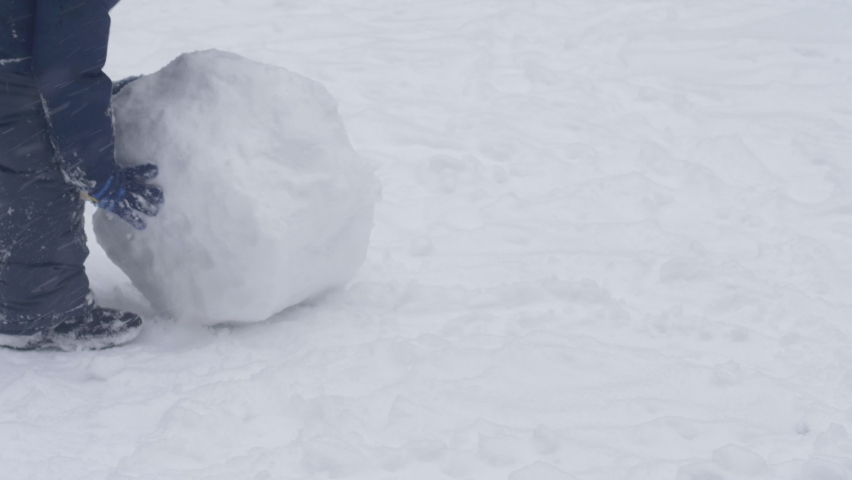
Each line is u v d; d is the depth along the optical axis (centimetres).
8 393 247
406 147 507
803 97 578
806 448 227
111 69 593
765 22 713
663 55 657
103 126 255
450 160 473
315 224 282
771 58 643
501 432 232
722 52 657
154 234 281
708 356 286
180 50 634
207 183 268
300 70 608
